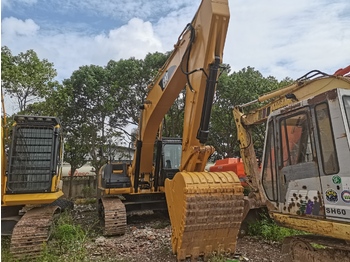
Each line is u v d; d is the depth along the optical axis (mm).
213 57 4551
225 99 16422
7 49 14148
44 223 5844
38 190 6355
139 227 8625
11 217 6625
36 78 14508
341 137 3254
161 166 9352
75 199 17250
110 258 5477
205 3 4801
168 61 6207
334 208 3295
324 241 3951
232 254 4801
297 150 3920
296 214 3859
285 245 4668
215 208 4562
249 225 7102
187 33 5418
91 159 18734
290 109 4066
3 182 6156
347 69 4695
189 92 5102
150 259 5461
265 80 16312
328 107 3438
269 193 4453
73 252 5613
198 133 4836
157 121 7465
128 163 9852
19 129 6496
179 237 4590
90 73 17719
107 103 17188
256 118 6930
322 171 3482
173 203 4941
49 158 6539
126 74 17438
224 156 18953
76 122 18125
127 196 9039
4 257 5195
